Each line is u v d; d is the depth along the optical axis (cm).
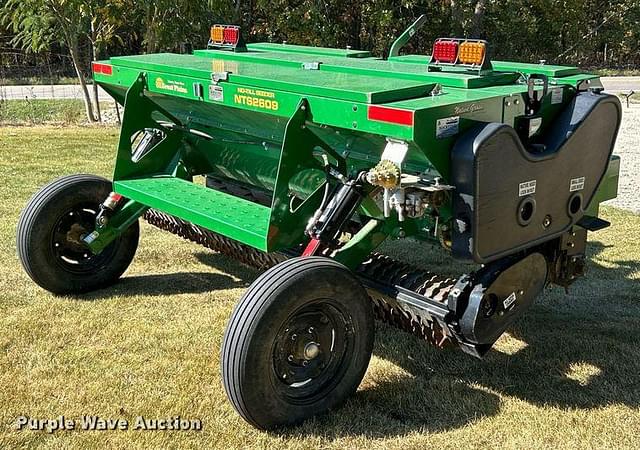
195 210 391
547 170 350
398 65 435
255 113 397
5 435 321
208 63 447
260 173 465
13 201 727
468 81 360
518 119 355
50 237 468
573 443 332
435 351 420
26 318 444
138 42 2356
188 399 356
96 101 1409
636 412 360
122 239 503
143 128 463
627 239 649
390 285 362
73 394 357
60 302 474
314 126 354
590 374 399
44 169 884
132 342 417
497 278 341
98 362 391
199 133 469
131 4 1297
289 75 385
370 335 349
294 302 312
